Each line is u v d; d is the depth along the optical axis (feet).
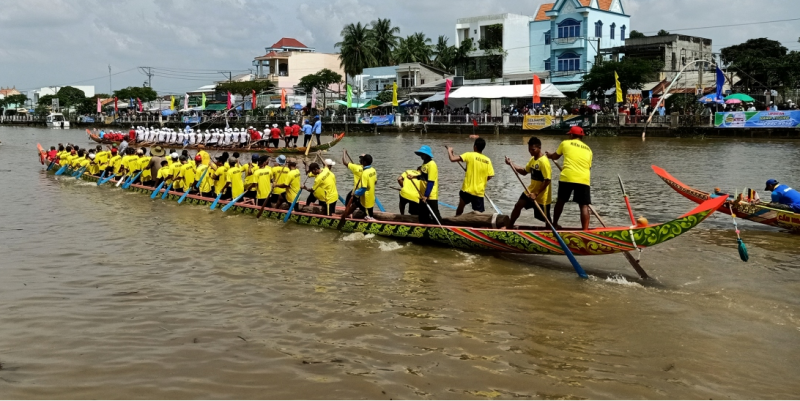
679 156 93.66
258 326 25.21
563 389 19.98
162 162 64.95
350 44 241.35
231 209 52.11
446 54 221.05
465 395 19.54
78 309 27.25
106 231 44.01
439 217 39.01
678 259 35.35
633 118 139.33
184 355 22.41
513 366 21.59
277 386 20.08
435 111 188.24
